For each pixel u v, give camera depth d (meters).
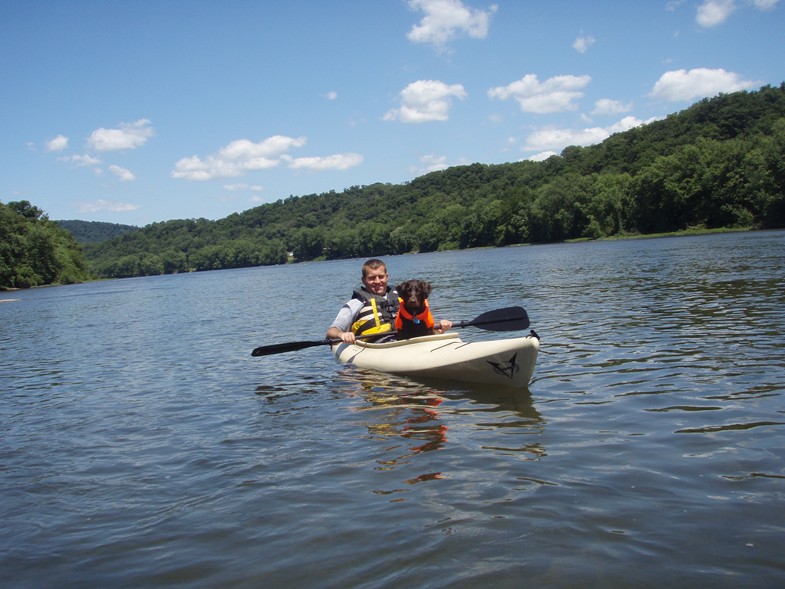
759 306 9.62
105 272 156.75
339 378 6.79
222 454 4.38
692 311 9.73
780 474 3.34
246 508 3.36
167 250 163.62
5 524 3.41
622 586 2.38
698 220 60.44
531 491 3.31
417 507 3.20
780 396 4.79
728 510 2.96
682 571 2.46
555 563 2.57
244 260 143.75
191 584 2.62
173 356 9.65
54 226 87.06
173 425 5.31
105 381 7.86
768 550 2.58
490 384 5.96
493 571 2.54
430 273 30.31
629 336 8.00
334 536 2.95
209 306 21.58
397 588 2.46
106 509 3.52
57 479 4.10
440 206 131.62
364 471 3.80
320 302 19.05
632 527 2.84
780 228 51.34
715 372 5.71
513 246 83.12
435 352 6.47
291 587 2.54
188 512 3.38
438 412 5.08
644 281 15.91
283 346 7.25
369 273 7.70
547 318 10.45
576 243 67.50
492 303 13.63
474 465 3.77
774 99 96.75
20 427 5.65
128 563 2.85
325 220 182.25
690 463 3.58
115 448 4.74
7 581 2.76
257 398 6.13
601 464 3.65
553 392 5.48
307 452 4.27
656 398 5.02
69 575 2.78
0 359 11.02
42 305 31.27
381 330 7.64
